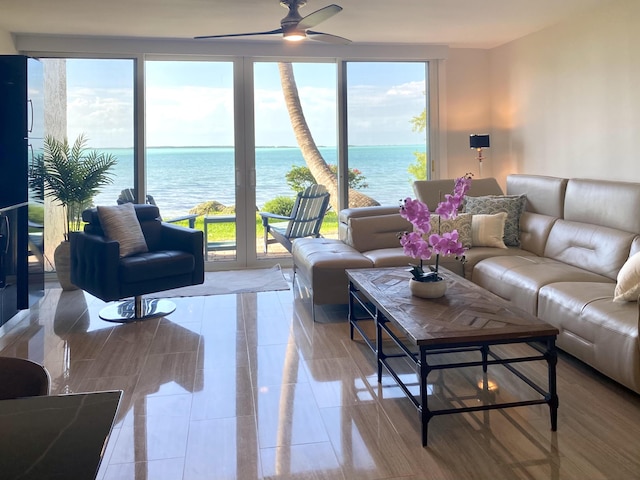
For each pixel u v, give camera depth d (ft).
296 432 7.55
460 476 6.42
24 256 13.25
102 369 9.91
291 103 18.93
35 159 14.01
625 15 13.47
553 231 13.60
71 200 16.48
